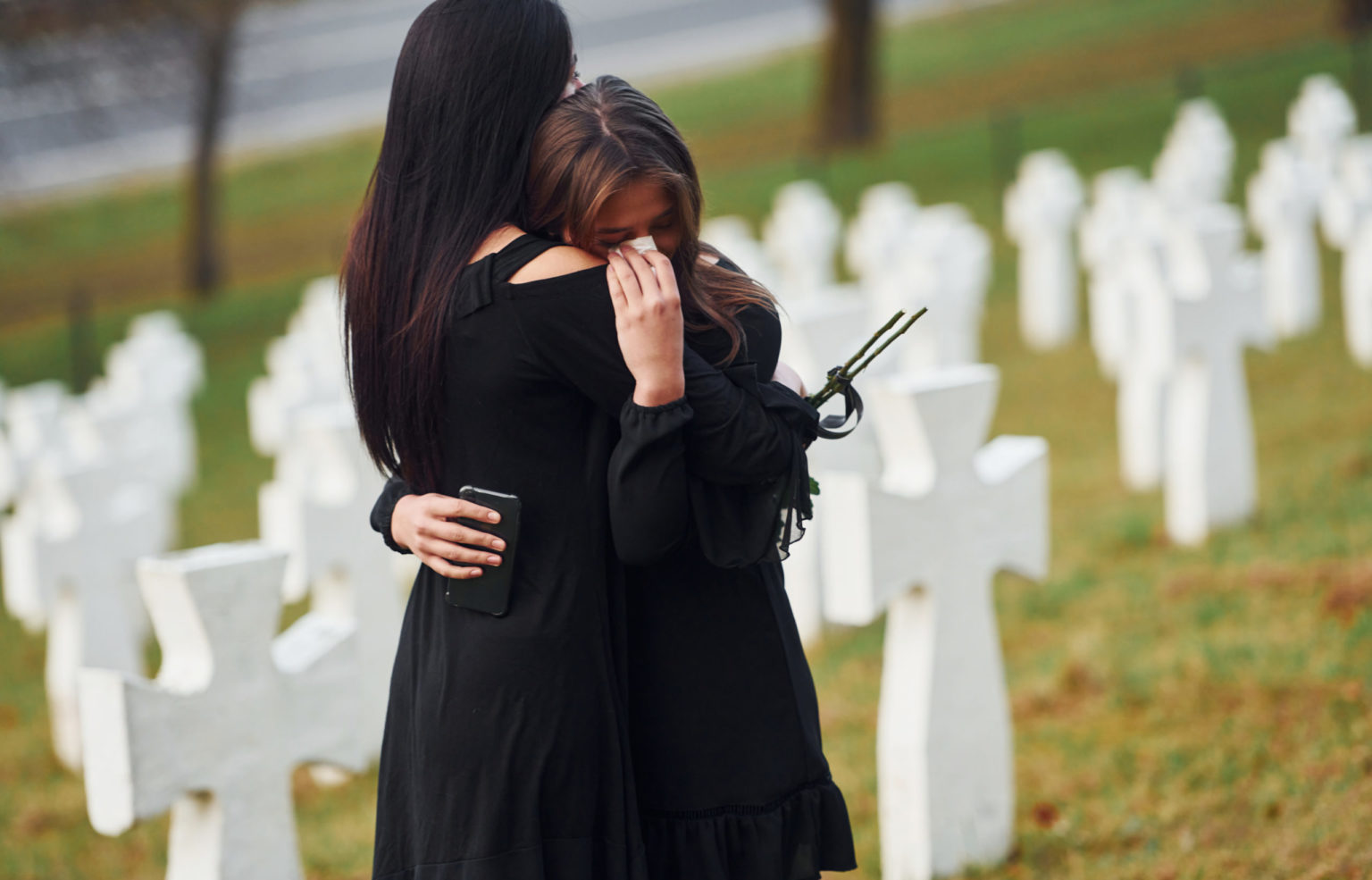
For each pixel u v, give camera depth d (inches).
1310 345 555.8
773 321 140.3
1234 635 296.7
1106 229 618.5
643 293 125.6
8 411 553.9
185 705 183.9
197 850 191.3
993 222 954.1
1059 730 276.2
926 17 1909.4
